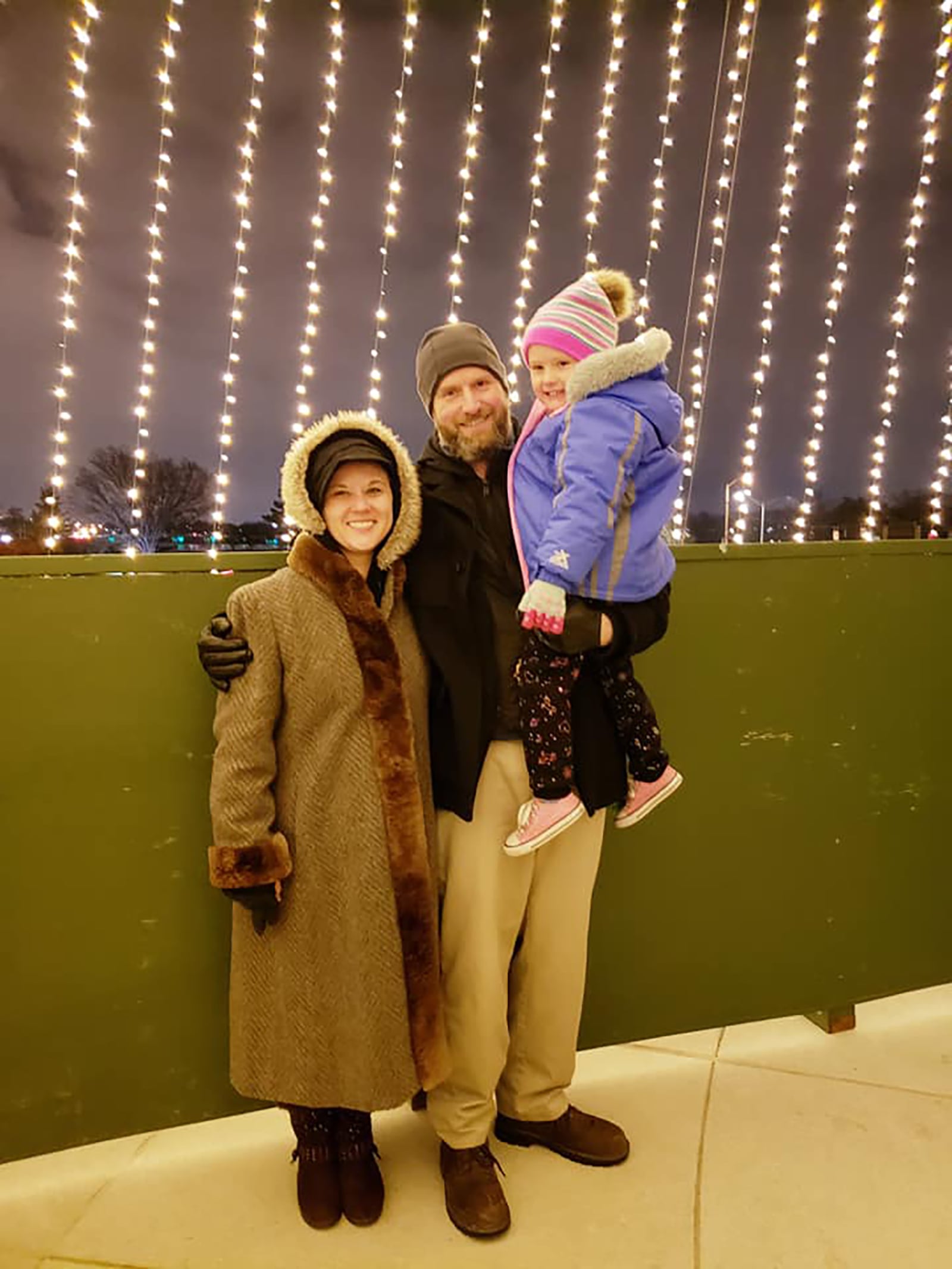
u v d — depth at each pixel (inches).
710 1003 88.5
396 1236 66.7
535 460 64.7
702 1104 83.0
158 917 74.2
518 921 69.6
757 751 87.4
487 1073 68.7
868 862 92.3
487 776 66.3
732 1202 69.9
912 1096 83.9
